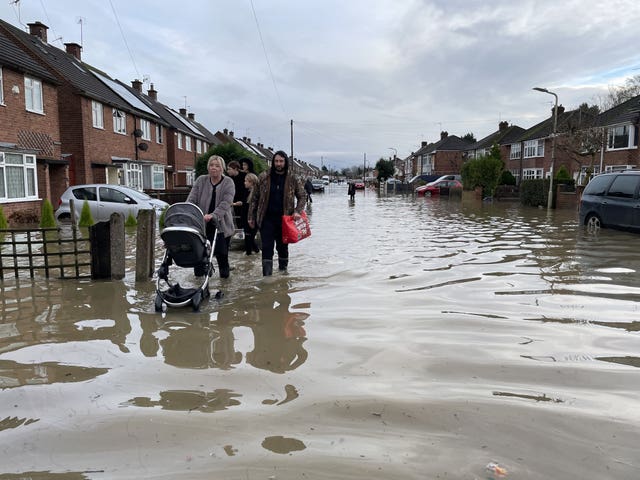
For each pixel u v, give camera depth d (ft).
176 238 18.01
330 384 11.15
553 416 9.54
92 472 7.86
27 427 9.32
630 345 13.79
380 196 151.02
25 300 19.27
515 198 114.62
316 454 8.27
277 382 11.31
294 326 15.66
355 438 8.79
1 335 14.96
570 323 15.87
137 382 11.39
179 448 8.53
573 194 78.54
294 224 23.35
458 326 15.55
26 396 10.69
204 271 19.27
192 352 13.39
